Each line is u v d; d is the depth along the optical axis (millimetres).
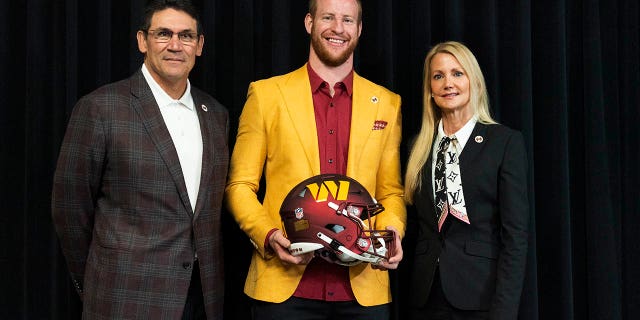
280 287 1854
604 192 2486
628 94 2617
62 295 2256
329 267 1884
